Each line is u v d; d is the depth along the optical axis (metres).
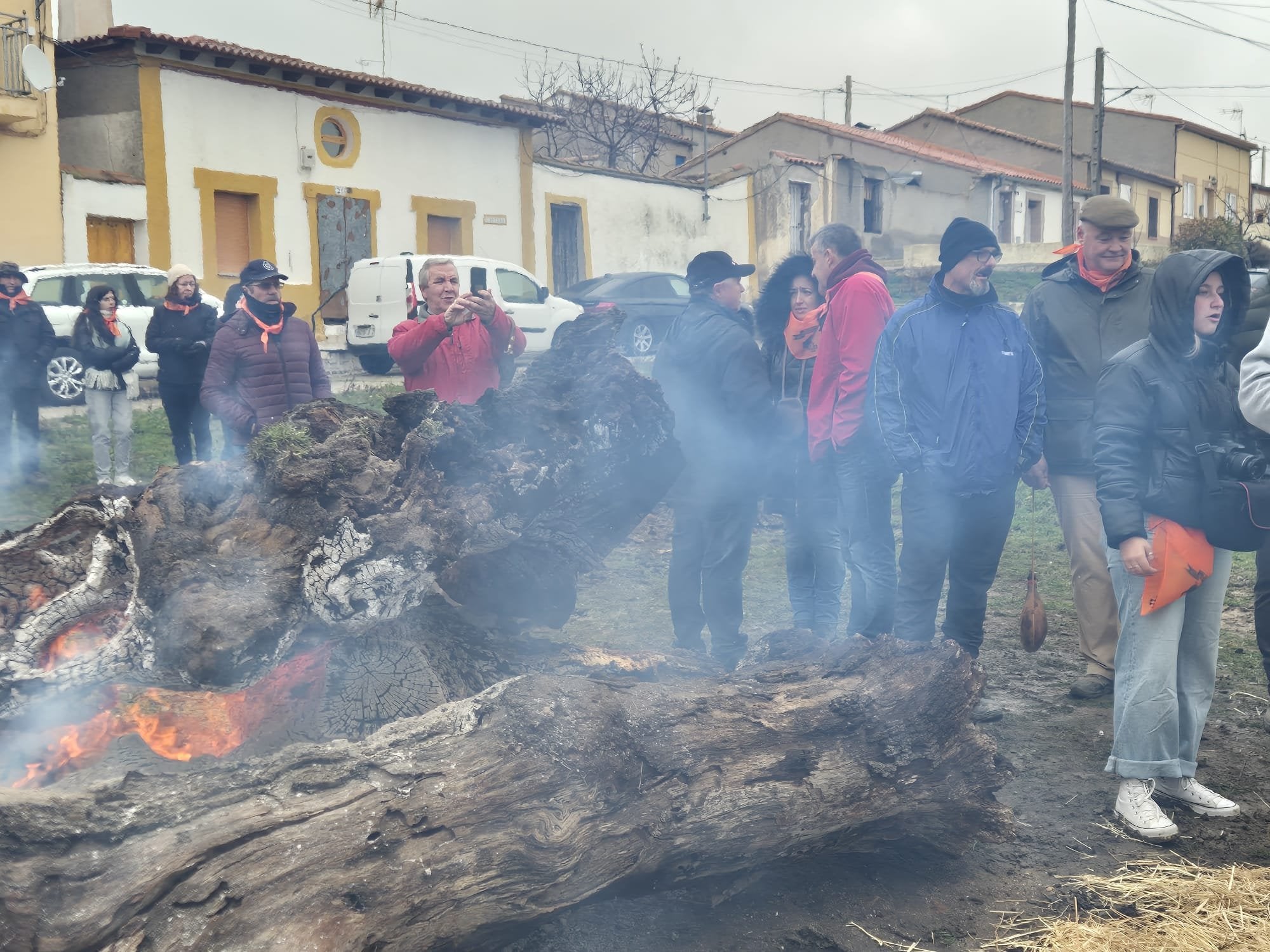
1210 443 3.61
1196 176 51.31
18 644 2.91
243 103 19.53
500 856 2.57
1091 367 4.80
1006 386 4.22
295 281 20.59
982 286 4.26
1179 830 3.71
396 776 2.54
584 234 26.64
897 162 36.47
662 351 5.20
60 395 12.94
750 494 5.11
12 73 16.23
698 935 3.06
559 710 2.78
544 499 3.79
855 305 4.83
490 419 3.74
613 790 2.78
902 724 3.23
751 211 31.16
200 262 19.06
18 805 2.16
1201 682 3.85
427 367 4.83
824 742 3.17
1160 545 3.65
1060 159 42.69
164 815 2.28
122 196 17.89
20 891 2.09
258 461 3.37
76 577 3.06
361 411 3.73
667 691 3.12
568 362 4.14
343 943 2.32
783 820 3.05
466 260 17.73
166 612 3.00
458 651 3.66
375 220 21.88
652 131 40.72
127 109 18.23
